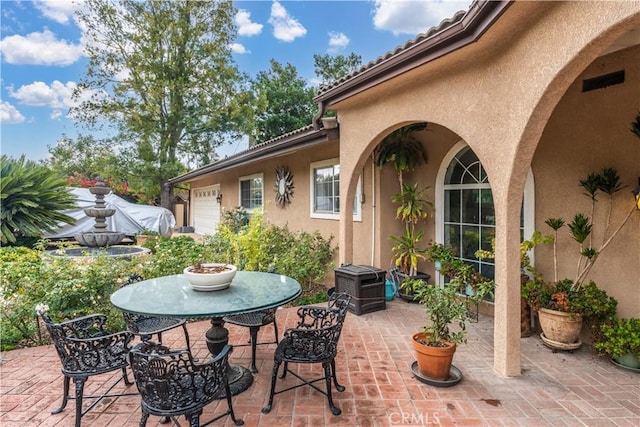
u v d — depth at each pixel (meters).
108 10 19.47
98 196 9.85
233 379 3.62
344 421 3.04
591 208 4.51
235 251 6.84
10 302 4.78
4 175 9.94
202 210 19.66
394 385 3.63
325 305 6.35
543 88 3.08
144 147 20.23
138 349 2.45
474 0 3.22
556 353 4.36
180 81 20.50
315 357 3.12
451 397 3.40
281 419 3.07
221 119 21.81
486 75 3.81
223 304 3.13
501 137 3.63
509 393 3.46
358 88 5.33
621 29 2.45
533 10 3.06
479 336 4.96
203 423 3.02
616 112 4.26
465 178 6.35
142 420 2.47
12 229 9.78
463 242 6.41
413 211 6.60
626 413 3.14
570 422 3.02
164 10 20.38
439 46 3.88
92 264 5.29
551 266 4.95
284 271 6.75
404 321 5.56
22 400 3.39
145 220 15.30
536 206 5.08
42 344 4.85
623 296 4.25
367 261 7.35
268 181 11.31
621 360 3.94
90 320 3.51
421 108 4.71
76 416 2.90
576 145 4.64
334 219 8.03
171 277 4.25
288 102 25.77
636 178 4.12
